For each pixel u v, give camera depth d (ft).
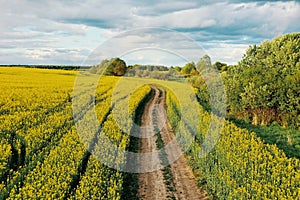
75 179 36.35
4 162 38.01
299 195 23.93
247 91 70.64
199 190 41.75
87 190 31.01
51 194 29.48
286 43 79.71
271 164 30.94
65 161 38.42
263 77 70.28
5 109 68.95
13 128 53.88
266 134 60.08
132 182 44.16
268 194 25.72
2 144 46.42
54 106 78.43
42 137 50.11
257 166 30.78
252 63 82.79
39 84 123.24
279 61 75.05
